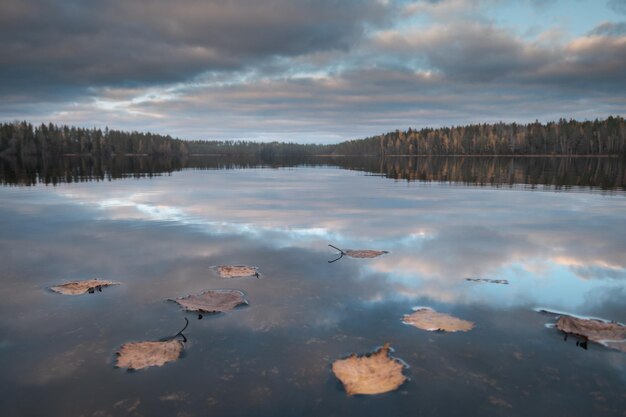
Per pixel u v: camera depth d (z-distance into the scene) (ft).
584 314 18.35
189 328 16.61
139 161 323.16
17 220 42.68
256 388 12.50
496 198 65.10
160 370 13.47
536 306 19.24
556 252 29.55
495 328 16.78
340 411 11.46
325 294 20.59
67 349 14.89
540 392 12.34
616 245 31.71
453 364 13.92
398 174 143.23
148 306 18.93
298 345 15.23
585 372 13.42
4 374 13.28
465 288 21.66
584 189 82.43
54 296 20.17
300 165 247.70
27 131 440.45
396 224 40.91
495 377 13.14
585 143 455.63
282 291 21.02
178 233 35.94
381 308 18.81
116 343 15.35
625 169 175.32
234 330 16.44
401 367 13.69
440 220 43.50
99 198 63.52
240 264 26.00
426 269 25.11
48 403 11.82
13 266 25.53
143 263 26.20
